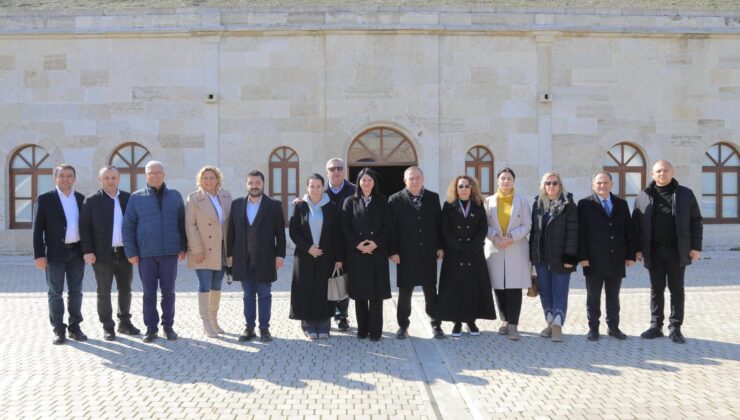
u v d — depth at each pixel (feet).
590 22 54.19
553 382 19.11
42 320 28.35
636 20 54.54
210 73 53.16
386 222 25.05
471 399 17.53
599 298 24.98
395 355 22.62
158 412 16.51
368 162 53.93
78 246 25.18
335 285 25.58
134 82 53.42
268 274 24.86
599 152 54.75
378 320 25.03
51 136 53.72
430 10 52.85
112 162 54.03
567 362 21.48
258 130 53.42
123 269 25.88
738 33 54.75
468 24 53.26
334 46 52.80
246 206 25.31
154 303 24.99
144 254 24.75
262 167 53.47
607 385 18.74
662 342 24.29
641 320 28.30
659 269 25.03
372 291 24.71
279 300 33.42
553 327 24.70
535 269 26.66
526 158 54.19
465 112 53.72
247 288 25.11
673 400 17.30
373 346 24.06
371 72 53.01
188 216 25.40
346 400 17.48
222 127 53.42
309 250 24.95
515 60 53.98
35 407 16.92
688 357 21.91
